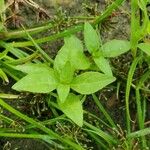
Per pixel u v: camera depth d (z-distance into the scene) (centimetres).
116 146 18
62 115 18
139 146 18
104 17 19
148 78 19
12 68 18
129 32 20
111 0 20
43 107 18
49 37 18
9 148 18
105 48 18
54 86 16
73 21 19
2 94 18
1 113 18
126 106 18
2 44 18
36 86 16
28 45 18
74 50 17
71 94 17
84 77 17
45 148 18
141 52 18
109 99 19
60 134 18
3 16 18
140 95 19
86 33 18
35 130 18
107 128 19
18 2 19
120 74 19
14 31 19
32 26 19
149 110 19
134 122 19
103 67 17
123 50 18
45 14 19
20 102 18
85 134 18
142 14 19
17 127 17
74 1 20
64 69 16
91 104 19
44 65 17
